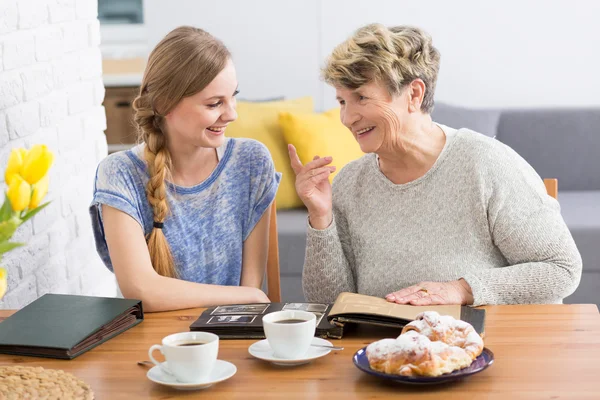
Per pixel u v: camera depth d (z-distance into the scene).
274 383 1.30
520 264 1.74
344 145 3.63
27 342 1.46
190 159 1.92
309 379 1.31
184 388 1.29
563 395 1.21
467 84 4.29
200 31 1.87
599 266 3.32
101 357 1.46
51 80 2.18
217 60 1.81
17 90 1.97
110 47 4.70
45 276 2.13
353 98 1.77
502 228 1.77
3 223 1.09
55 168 2.21
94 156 2.51
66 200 2.28
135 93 4.72
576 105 4.22
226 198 1.97
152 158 1.87
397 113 1.77
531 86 4.26
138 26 4.65
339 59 1.75
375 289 1.87
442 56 4.28
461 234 1.81
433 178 1.83
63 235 2.26
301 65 4.37
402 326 1.48
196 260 1.94
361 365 1.30
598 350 1.39
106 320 1.55
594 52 4.20
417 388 1.26
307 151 3.59
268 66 4.39
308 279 1.92
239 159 2.00
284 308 1.63
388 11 4.28
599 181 3.94
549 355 1.37
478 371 1.26
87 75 2.45
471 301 1.69
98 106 2.55
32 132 2.05
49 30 2.17
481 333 1.45
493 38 4.24
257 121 3.71
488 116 3.96
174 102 1.80
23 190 1.09
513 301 1.72
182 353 1.25
